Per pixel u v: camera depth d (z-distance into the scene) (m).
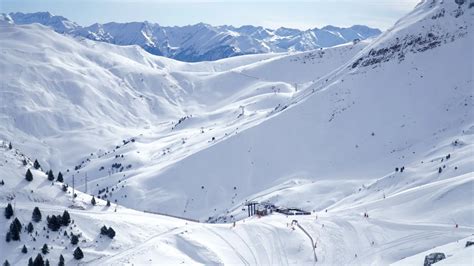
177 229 119.88
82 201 136.25
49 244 109.56
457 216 109.06
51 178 140.88
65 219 115.88
